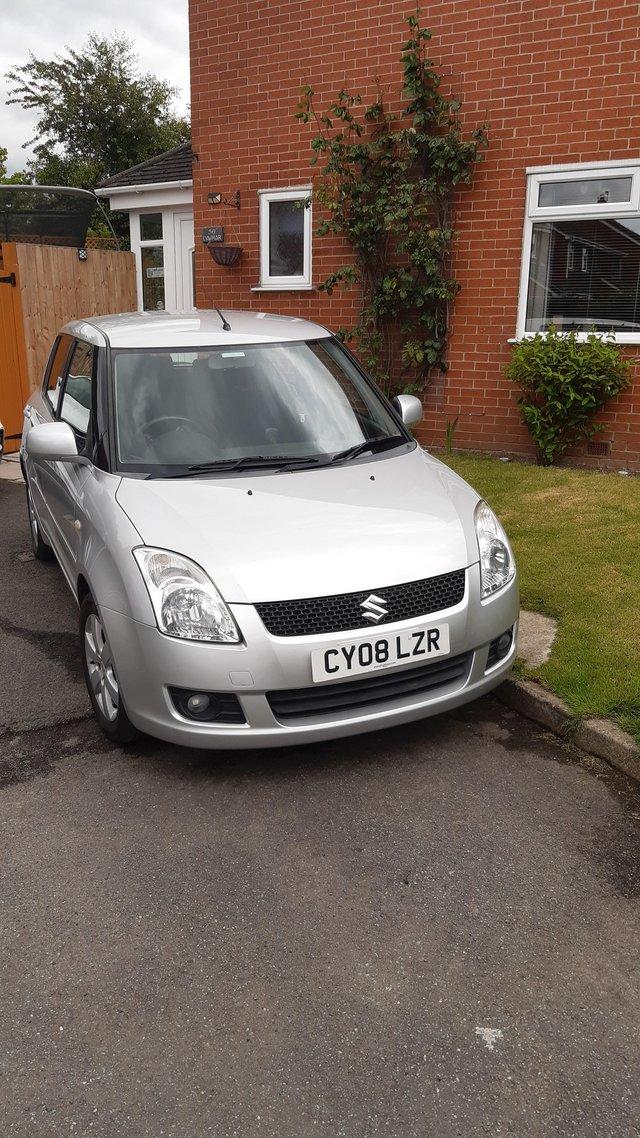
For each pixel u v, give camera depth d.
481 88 7.82
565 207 7.65
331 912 2.67
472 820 3.13
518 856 2.92
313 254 9.23
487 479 7.51
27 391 10.39
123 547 3.34
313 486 3.71
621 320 7.68
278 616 3.12
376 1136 1.95
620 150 7.30
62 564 4.64
